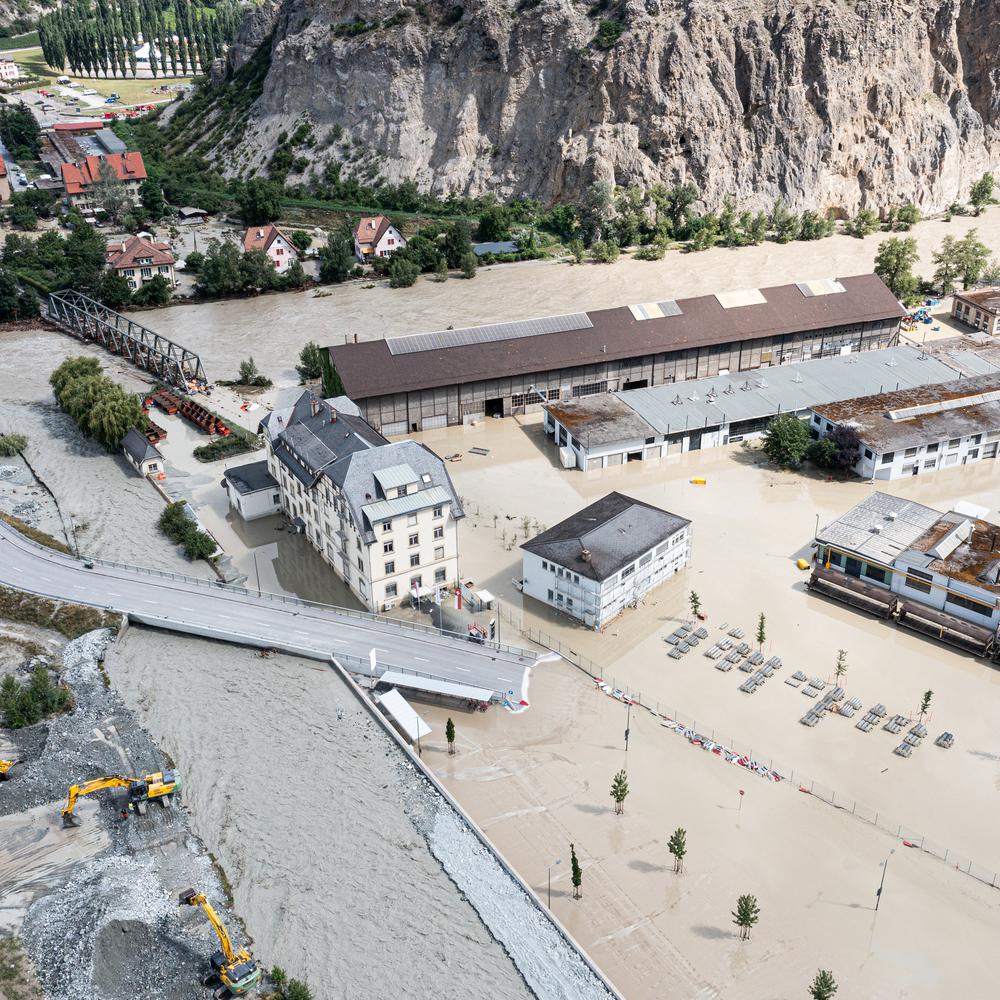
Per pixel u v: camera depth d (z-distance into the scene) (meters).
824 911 67.81
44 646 97.50
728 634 98.62
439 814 76.38
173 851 73.62
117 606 102.69
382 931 66.81
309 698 90.38
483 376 145.50
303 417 117.50
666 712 87.69
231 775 81.19
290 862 72.56
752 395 144.75
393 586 102.38
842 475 131.25
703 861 72.00
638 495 126.69
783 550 113.69
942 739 83.31
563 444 139.25
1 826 76.06
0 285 194.12
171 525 118.00
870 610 101.88
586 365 151.12
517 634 99.19
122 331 181.62
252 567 112.06
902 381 148.50
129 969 64.38
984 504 122.19
